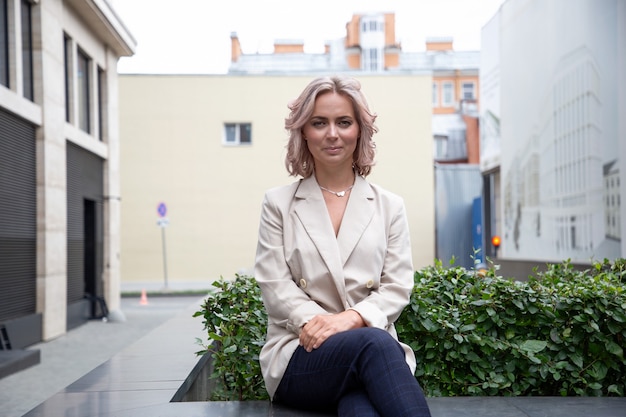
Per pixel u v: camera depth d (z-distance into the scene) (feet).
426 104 80.33
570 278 12.35
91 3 39.70
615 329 10.32
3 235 29.71
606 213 29.63
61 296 36.11
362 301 7.86
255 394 10.81
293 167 8.53
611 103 28.96
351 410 6.84
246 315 10.84
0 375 23.66
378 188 8.64
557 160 36.24
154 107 78.18
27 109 31.89
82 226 42.55
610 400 9.43
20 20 31.86
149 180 78.23
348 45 156.56
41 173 34.01
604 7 29.50
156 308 54.03
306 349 7.53
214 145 78.59
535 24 39.78
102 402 9.68
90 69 44.45
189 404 9.25
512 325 10.68
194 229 78.38
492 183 57.77
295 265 8.14
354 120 8.22
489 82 51.93
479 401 9.39
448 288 11.10
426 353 10.71
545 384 10.82
